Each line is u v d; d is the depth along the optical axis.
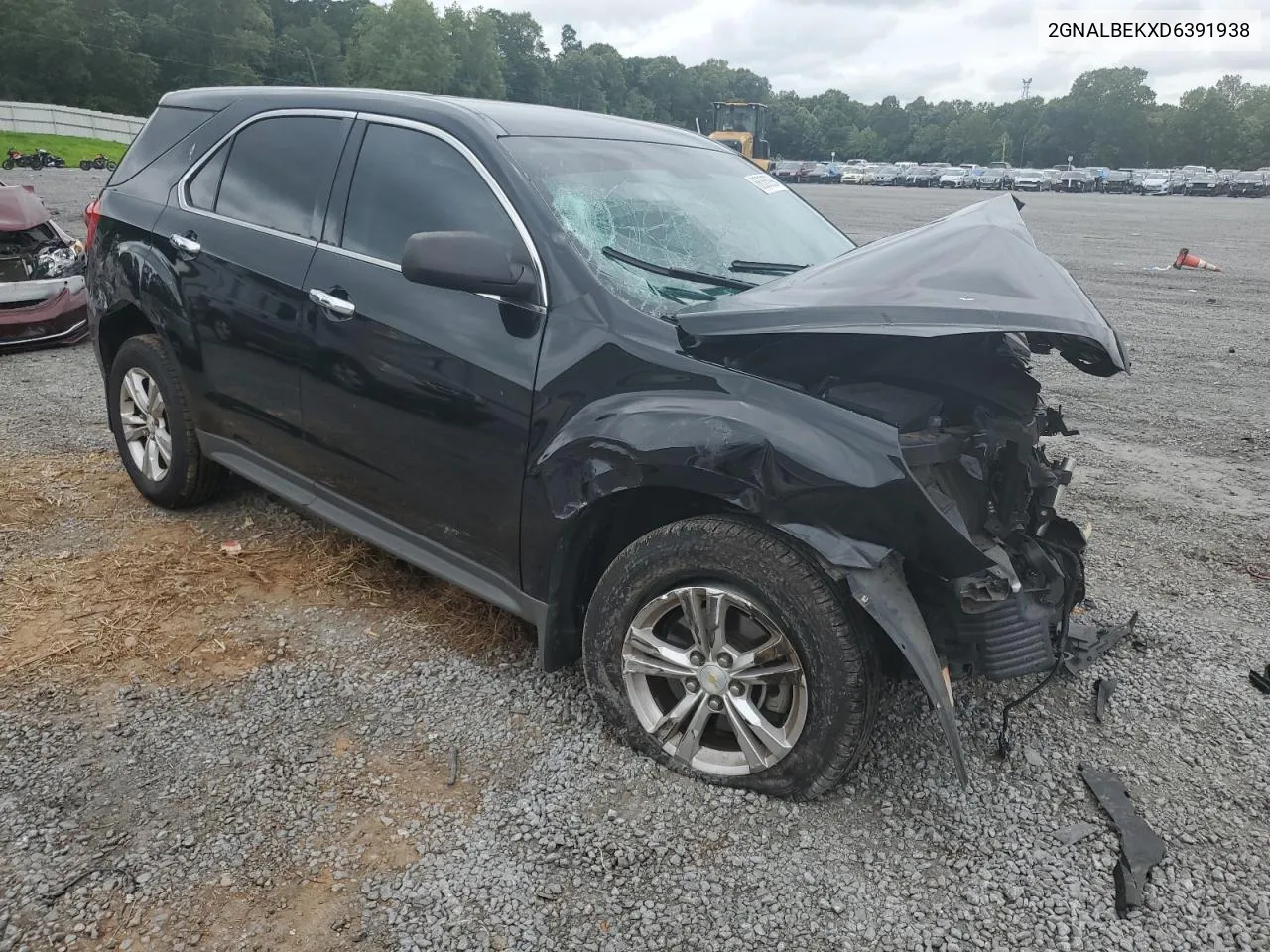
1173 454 6.43
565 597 3.02
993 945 2.29
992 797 2.80
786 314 2.57
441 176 3.27
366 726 3.04
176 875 2.41
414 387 3.17
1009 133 137.00
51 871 2.41
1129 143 125.69
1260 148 117.75
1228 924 2.37
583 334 2.83
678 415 2.61
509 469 2.96
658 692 2.96
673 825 2.63
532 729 3.04
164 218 4.28
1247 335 10.77
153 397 4.52
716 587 2.67
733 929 2.31
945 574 2.50
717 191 3.76
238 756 2.88
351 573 4.04
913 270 2.68
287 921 2.29
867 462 2.41
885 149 149.38
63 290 8.36
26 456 5.39
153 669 3.31
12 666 3.29
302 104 3.88
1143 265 17.52
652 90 154.38
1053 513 3.32
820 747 2.58
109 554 4.15
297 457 3.76
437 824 2.62
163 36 93.31
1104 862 2.56
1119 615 4.04
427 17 108.25
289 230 3.71
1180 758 3.04
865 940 2.29
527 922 2.31
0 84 80.94
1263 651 3.76
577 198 3.17
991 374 2.97
